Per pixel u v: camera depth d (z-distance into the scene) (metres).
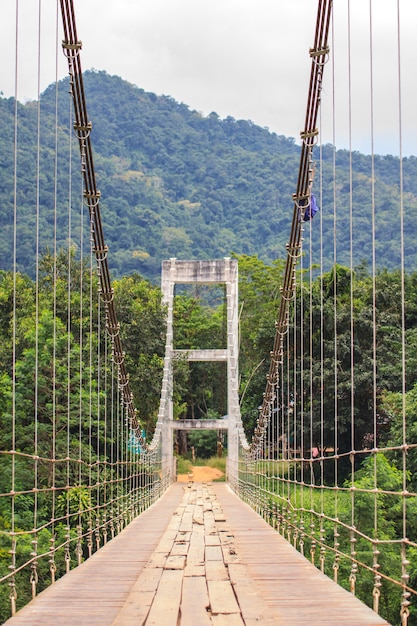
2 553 17.11
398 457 22.56
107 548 13.34
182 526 17.00
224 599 8.58
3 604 15.36
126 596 8.98
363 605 8.43
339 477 30.78
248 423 42.69
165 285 39.34
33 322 23.89
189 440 55.25
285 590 9.32
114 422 25.44
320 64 12.30
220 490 34.47
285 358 33.12
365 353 30.72
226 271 39.44
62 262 31.66
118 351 17.89
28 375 21.56
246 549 13.09
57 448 20.92
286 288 16.78
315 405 30.88
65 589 9.42
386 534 20.02
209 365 51.88
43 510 19.86
